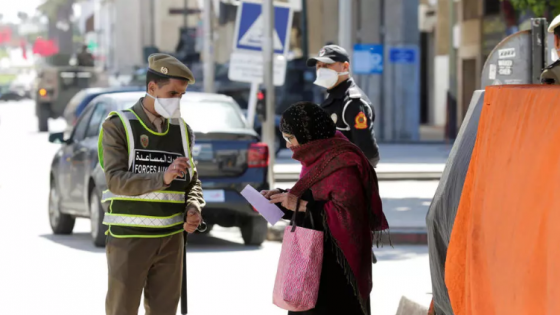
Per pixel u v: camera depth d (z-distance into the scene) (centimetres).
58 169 3133
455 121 8362
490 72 1955
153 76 1313
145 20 11225
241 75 4050
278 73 3997
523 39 1908
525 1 4250
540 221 878
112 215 1333
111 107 2909
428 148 7188
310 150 1323
